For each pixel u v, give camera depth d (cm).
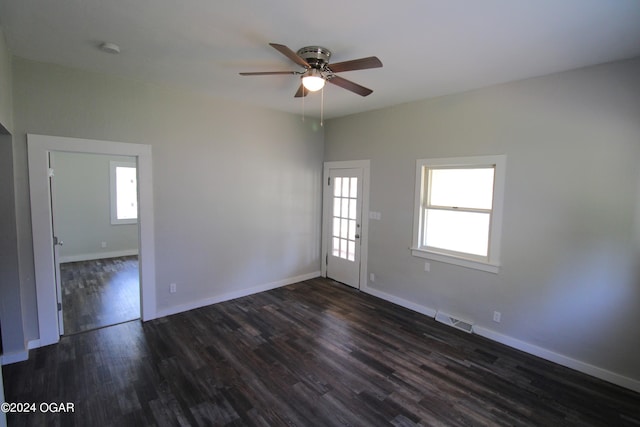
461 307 366
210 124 397
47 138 295
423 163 392
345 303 432
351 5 188
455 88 341
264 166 456
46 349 303
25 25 221
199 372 271
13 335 280
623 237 260
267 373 272
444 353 311
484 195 350
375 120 446
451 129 363
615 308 266
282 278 496
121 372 269
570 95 281
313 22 209
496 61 266
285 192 486
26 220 292
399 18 202
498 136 326
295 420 219
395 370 280
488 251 341
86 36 237
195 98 382
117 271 560
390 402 239
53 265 308
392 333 349
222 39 238
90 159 631
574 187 282
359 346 320
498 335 335
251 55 268
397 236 427
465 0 180
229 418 220
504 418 226
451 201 378
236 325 360
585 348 282
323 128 528
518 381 269
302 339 332
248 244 449
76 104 308
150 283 366
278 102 419
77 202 623
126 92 335
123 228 676
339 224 513
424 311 400
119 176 671
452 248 379
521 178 312
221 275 425
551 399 247
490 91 330
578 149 279
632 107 253
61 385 251
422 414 228
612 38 220
